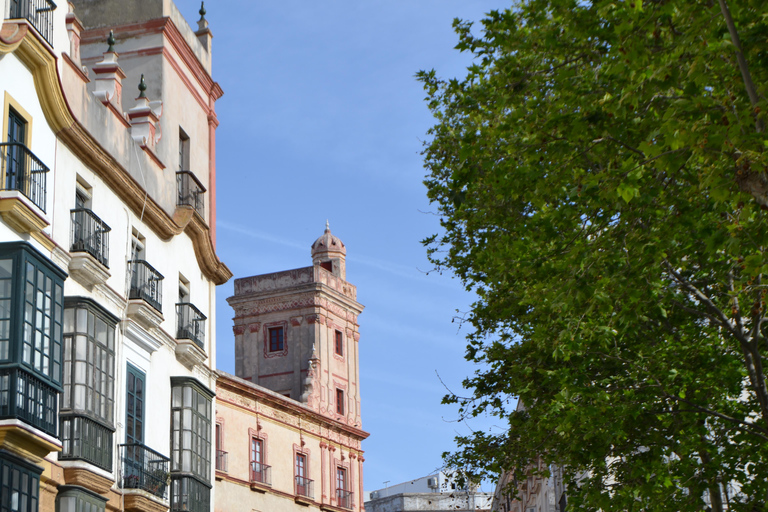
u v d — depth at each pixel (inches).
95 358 885.8
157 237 1120.8
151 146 1127.6
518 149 667.4
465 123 754.2
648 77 537.0
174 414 1117.7
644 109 597.3
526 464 958.4
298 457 2049.7
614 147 611.2
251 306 2431.1
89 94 968.9
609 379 760.3
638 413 729.6
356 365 2487.7
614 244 641.0
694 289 679.7
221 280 1332.4
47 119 866.1
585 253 642.8
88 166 947.3
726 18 485.7
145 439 1030.4
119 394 967.6
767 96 494.3
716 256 695.1
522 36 655.8
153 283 1074.1
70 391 850.8
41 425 777.6
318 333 2357.3
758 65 523.8
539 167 651.5
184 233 1208.2
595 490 773.3
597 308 703.1
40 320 784.3
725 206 612.1
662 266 694.5
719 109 532.7
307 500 2030.0
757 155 489.1
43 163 845.2
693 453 794.8
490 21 657.6
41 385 780.0
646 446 807.7
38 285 783.1
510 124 645.9
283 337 2389.3
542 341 770.8
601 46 623.5
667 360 740.7
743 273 582.2
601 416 737.6
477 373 986.7
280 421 1988.2
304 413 2071.9
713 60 532.1
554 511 1877.5
